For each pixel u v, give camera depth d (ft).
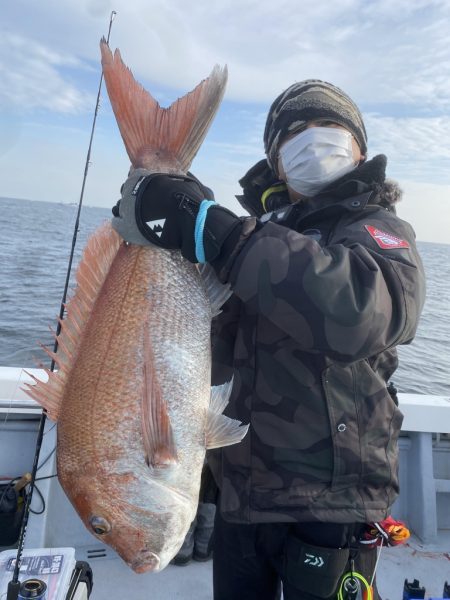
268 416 5.40
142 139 5.09
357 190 5.43
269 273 4.26
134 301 5.01
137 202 4.75
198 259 4.59
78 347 5.05
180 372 4.90
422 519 10.99
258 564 6.36
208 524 10.03
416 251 5.14
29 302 42.01
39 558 6.91
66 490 4.89
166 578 9.55
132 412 4.72
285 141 5.90
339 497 5.25
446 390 32.68
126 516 4.66
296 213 6.09
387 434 5.42
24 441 10.44
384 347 4.47
